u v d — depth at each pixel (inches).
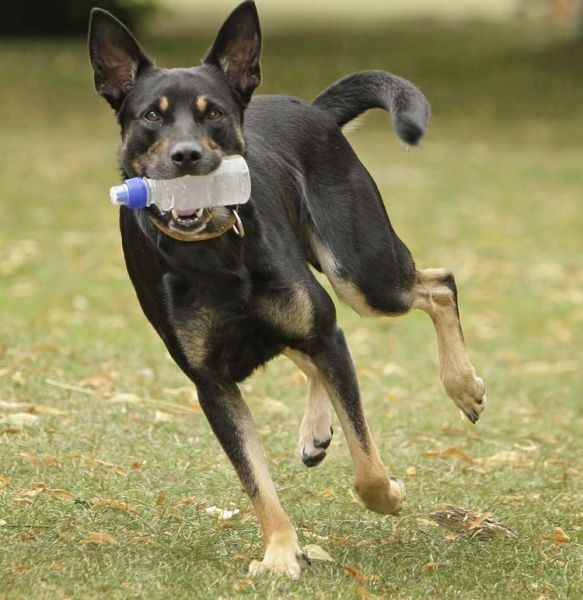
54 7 2202.3
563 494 400.8
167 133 319.6
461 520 367.2
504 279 826.2
